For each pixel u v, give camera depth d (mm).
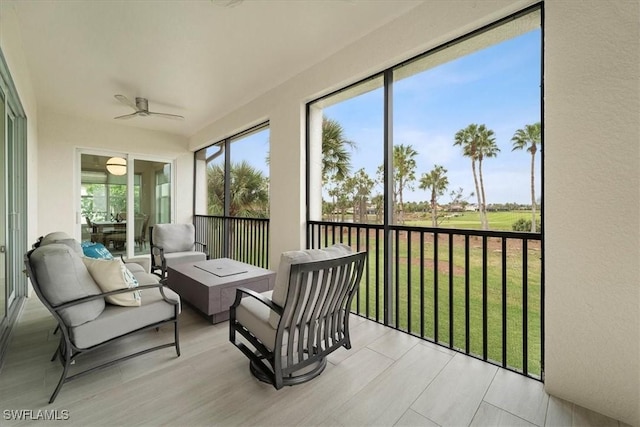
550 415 1548
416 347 2277
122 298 1969
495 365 2021
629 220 1453
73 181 4832
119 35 2637
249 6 2293
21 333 2482
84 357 2098
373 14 2436
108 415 1523
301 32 2656
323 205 4895
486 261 2117
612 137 1490
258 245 4543
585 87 1564
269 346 1728
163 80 3580
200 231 6160
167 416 1521
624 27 1454
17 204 3197
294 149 3543
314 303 1729
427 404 1628
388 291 2695
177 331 2152
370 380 1841
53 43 2740
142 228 5672
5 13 2082
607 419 1516
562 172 1646
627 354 1472
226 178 5281
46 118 4582
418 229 2467
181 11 2328
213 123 5254
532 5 1877
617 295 1491
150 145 5699
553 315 1692
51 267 1638
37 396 1665
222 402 1631
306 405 1612
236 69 3330
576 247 1607
